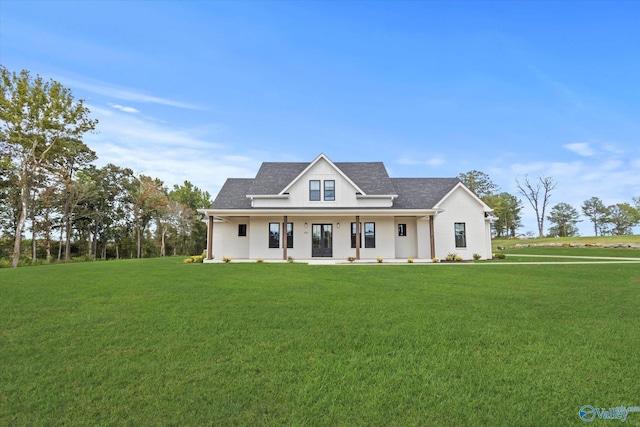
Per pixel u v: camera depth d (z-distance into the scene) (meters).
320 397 3.24
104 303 7.29
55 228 39.19
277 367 3.92
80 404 3.12
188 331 5.29
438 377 3.66
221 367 3.92
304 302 7.38
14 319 5.99
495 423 2.80
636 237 36.16
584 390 3.37
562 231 67.31
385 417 2.89
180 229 53.19
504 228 66.00
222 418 2.88
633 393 3.31
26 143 28.08
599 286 9.63
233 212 19.55
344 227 21.23
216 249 21.89
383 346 4.60
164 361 4.11
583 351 4.39
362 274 12.48
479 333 5.14
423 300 7.60
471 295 8.22
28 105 27.58
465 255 21.78
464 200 22.14
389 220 21.31
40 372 3.82
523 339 4.86
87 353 4.38
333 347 4.57
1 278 11.12
